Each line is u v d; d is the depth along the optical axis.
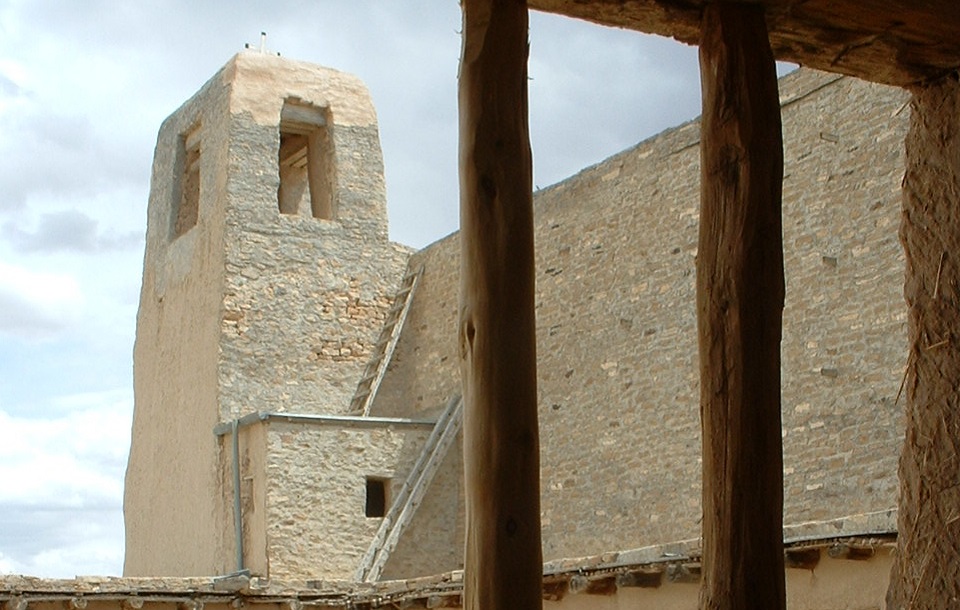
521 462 7.23
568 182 23.48
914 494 8.96
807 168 18.94
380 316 27.95
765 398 7.88
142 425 29.52
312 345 27.22
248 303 26.86
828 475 17.91
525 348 7.34
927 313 9.06
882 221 17.73
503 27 7.56
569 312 23.02
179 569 26.94
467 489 7.32
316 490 24.00
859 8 8.23
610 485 21.55
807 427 18.31
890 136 17.77
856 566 12.36
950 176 9.04
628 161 22.25
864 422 17.53
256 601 18.66
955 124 9.04
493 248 7.36
